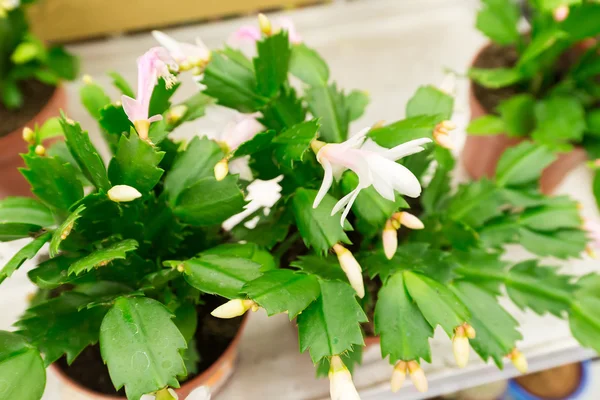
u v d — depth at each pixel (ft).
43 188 1.36
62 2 2.29
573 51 2.16
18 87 2.10
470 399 2.17
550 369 2.23
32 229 1.38
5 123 2.00
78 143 1.28
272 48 1.44
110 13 2.40
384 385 1.75
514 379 2.22
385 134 1.43
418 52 2.63
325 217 1.36
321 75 1.60
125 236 1.41
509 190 1.63
